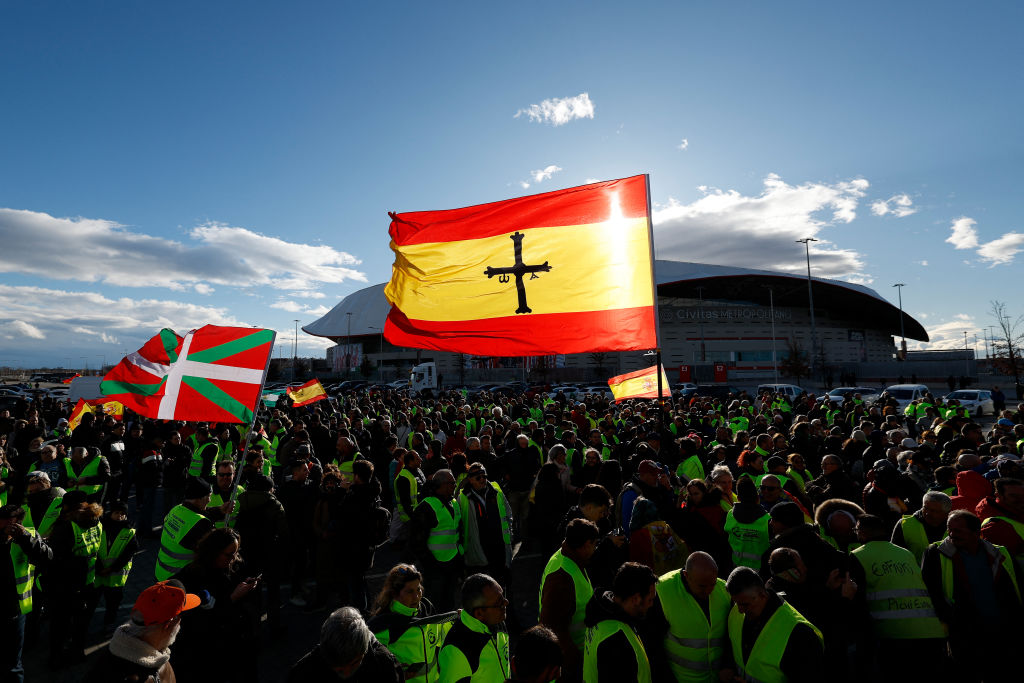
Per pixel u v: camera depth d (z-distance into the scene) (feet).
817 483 23.30
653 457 24.18
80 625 18.84
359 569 20.88
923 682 12.46
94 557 19.25
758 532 16.53
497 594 10.95
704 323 290.56
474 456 32.42
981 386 195.52
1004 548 14.26
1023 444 29.27
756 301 313.53
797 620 10.12
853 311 325.42
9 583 15.35
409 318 23.56
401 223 24.17
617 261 21.61
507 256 22.84
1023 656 13.58
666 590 11.87
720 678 11.16
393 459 32.42
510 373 267.80
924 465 24.21
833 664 11.82
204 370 20.81
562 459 25.81
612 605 10.53
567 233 22.36
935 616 12.72
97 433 39.22
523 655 9.26
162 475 34.86
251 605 15.11
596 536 13.21
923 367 228.84
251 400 20.47
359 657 9.00
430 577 22.33
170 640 9.00
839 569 12.10
